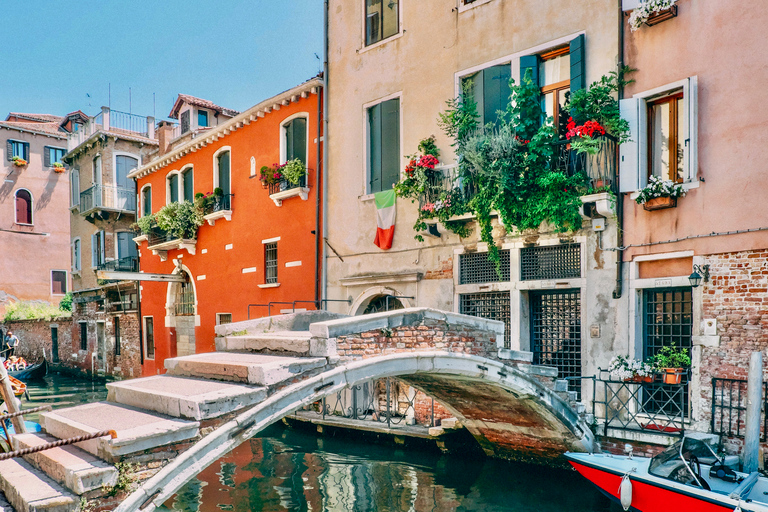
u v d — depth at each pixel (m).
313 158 13.60
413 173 11.05
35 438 5.83
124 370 22.56
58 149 32.03
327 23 13.40
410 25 11.66
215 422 5.47
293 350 6.79
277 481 9.13
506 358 8.44
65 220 31.94
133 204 25.34
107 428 5.15
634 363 8.00
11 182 30.22
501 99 10.23
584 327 8.98
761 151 7.37
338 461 10.24
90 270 26.36
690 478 6.15
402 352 7.19
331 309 12.94
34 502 4.45
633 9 8.60
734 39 7.66
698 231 7.86
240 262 15.95
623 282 8.56
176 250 19.19
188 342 18.70
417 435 10.63
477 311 10.49
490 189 9.78
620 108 8.57
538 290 9.75
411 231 11.41
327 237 13.12
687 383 7.83
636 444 8.22
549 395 8.27
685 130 8.03
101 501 4.71
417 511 7.76
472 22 10.66
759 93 7.42
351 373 6.59
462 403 9.64
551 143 9.27
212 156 17.38
